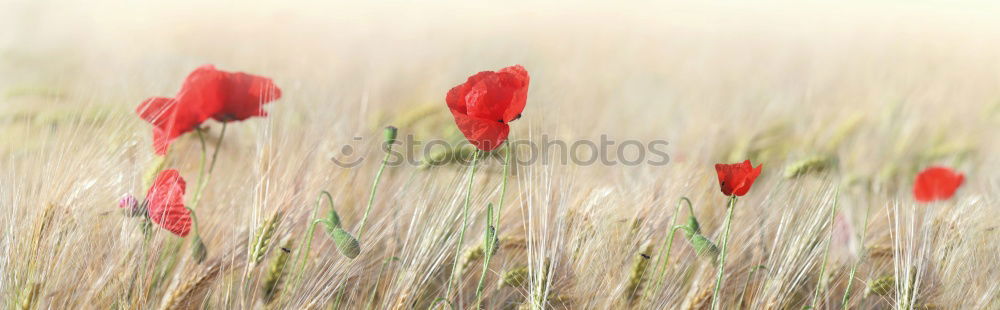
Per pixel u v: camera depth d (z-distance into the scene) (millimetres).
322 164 6293
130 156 6242
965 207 6285
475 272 6242
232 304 6168
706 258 6168
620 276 6230
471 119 6090
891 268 6301
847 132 6957
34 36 16344
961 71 14352
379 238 6215
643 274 6223
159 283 6180
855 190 6465
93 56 12250
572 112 6730
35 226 6133
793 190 6297
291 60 11531
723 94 10375
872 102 9422
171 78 6699
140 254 6152
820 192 6254
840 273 6293
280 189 6188
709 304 6223
